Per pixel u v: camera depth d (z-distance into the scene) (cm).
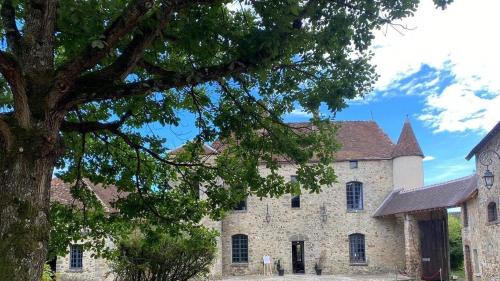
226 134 735
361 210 3219
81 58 422
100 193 2161
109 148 786
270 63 531
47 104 412
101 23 512
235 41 561
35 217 392
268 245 3170
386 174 3269
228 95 716
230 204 815
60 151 445
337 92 638
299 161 740
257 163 775
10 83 384
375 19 573
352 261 3175
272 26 511
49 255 824
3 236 380
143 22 455
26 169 394
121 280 1233
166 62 680
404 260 3150
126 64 459
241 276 3077
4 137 396
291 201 3247
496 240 1920
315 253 3181
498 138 1867
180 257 1230
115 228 882
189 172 806
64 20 512
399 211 2895
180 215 834
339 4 570
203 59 619
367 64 642
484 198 2039
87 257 2434
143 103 691
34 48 426
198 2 511
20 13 575
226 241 3153
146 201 775
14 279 370
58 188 2236
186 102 771
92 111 743
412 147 3219
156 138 786
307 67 663
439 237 2717
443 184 2778
